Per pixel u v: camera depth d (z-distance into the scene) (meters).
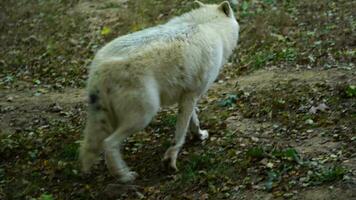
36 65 6.96
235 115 5.40
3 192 4.80
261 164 4.76
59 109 5.89
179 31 4.80
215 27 5.01
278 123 5.19
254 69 6.11
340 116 5.13
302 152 4.83
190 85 4.82
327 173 4.55
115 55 4.64
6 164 5.11
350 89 5.36
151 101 4.63
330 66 5.86
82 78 6.50
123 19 7.73
